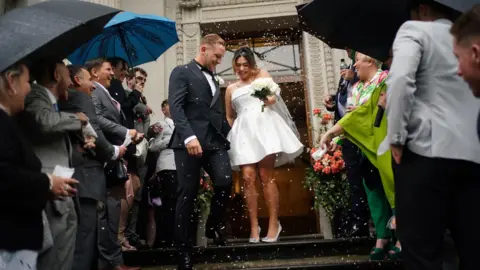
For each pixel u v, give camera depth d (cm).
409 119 174
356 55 325
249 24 616
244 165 368
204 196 443
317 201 452
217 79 360
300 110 604
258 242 357
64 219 212
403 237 172
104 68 336
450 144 163
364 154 294
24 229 160
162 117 573
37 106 209
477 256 162
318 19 270
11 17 197
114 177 304
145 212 437
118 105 341
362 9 257
